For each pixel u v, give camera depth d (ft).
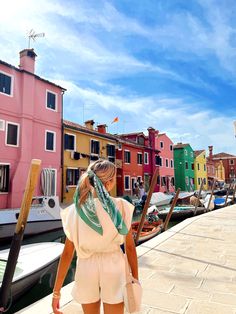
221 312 11.60
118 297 6.47
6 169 61.46
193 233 29.45
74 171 80.12
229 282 15.12
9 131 62.34
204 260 19.34
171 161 146.51
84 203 6.63
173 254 20.86
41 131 69.67
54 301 7.21
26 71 65.77
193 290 13.99
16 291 19.27
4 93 61.82
